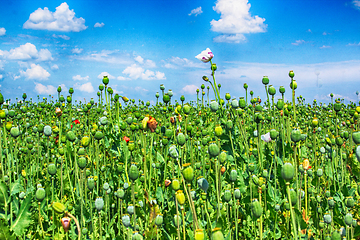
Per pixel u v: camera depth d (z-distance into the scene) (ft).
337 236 4.66
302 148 7.50
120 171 5.92
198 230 3.89
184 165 4.20
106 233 5.57
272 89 6.87
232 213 5.57
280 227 5.47
